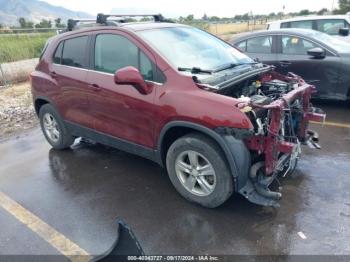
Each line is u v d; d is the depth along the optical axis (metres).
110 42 4.17
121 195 4.01
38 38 16.31
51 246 3.24
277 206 3.38
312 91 4.12
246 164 3.28
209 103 3.27
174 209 3.67
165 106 3.54
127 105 3.91
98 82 4.23
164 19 5.08
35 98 5.32
